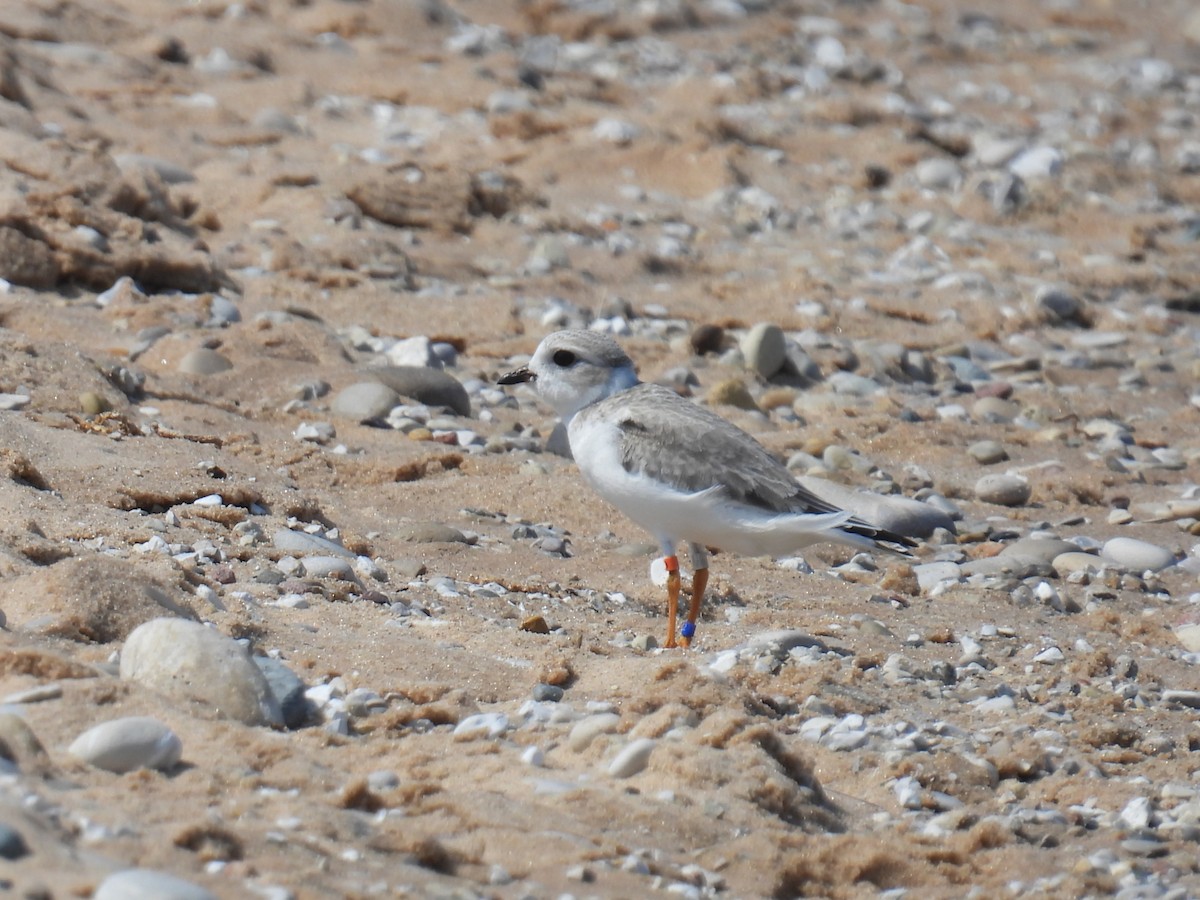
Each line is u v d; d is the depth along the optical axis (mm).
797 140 23859
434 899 5434
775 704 8172
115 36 22672
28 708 6195
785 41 29812
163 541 9086
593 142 22250
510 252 18547
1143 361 17797
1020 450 14969
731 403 15055
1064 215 22484
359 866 5562
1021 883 6520
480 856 5930
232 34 23797
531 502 11891
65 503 9445
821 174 22828
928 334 17938
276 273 16375
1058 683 9234
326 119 21625
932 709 8633
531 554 10797
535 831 6176
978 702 8797
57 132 18094
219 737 6316
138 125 19672
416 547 10492
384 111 22359
